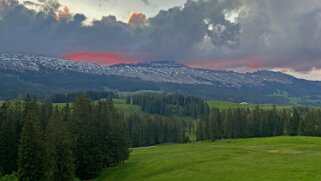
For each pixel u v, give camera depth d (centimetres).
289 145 10969
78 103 10075
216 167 8025
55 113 9619
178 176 7738
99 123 10206
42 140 7912
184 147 13425
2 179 8888
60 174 8369
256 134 18538
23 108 10819
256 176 6888
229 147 11481
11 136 9488
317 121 17638
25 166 7706
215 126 18738
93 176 9681
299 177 6500
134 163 10181
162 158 10162
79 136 9594
